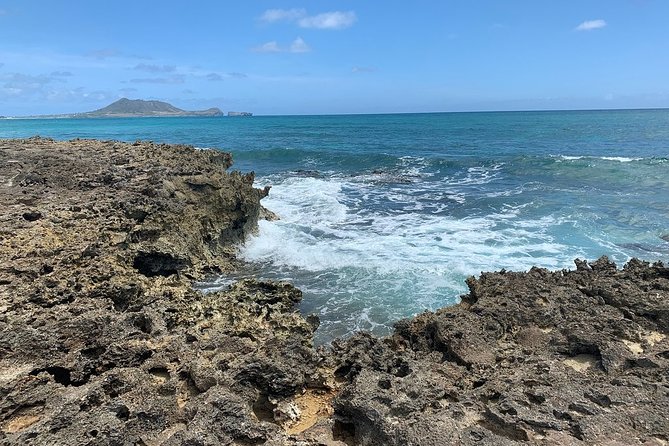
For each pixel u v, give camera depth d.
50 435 6.38
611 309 10.23
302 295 15.44
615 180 32.00
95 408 6.95
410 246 19.62
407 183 34.88
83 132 99.38
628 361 8.28
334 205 27.55
